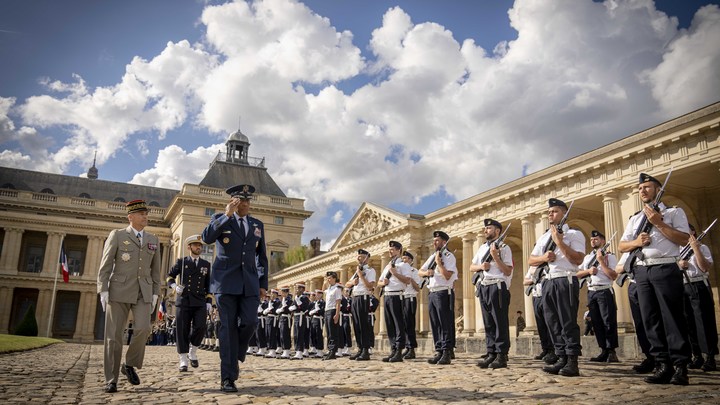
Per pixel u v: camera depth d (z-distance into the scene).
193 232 70.88
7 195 75.06
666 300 8.77
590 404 7.12
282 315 20.94
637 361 16.44
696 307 11.73
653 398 7.41
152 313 9.69
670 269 8.80
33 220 72.00
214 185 79.75
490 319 12.66
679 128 24.06
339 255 52.44
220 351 8.82
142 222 9.77
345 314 22.62
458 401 7.59
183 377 11.23
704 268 9.71
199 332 14.06
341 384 9.71
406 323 16.47
